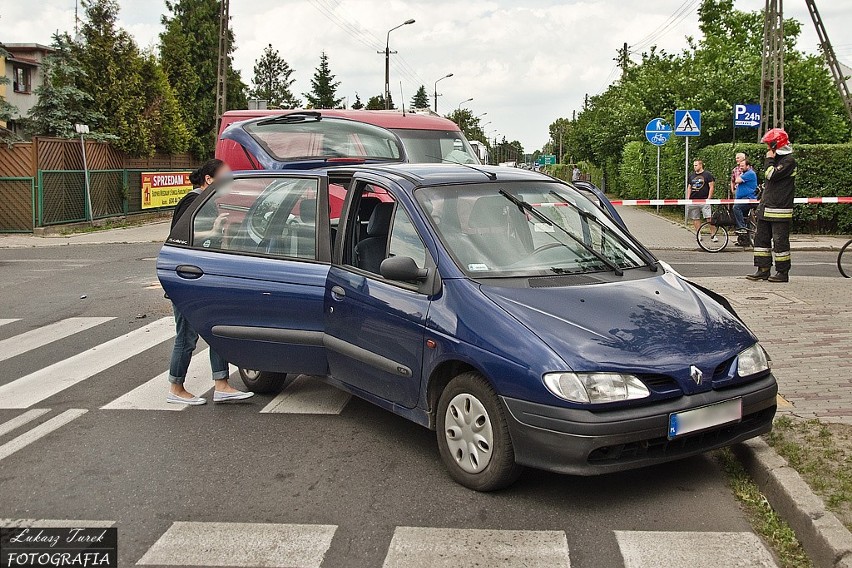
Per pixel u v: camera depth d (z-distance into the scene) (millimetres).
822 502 4160
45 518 4473
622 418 4227
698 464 5133
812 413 5605
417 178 5641
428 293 5008
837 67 22469
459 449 4816
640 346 4449
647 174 34094
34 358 8320
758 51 30031
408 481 4926
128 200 28906
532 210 5590
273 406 6516
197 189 6586
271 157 12023
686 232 21484
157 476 5070
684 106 29203
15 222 24188
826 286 11055
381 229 5621
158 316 10438
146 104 34875
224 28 29922
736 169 17797
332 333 5672
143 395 6875
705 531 4203
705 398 4445
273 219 6133
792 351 7320
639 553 3959
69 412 6426
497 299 4734
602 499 4617
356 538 4172
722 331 4789
